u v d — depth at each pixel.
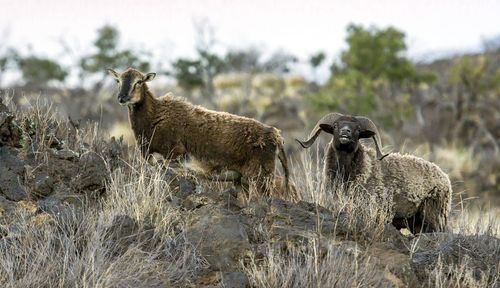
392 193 39.44
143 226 30.97
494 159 93.06
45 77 125.00
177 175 35.88
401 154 42.47
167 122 40.06
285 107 122.19
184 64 128.50
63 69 127.00
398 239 34.00
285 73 142.75
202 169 40.09
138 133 40.72
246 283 29.08
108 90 124.25
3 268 28.36
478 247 33.81
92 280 28.00
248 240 31.34
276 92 132.38
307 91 135.62
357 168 39.25
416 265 32.12
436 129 112.69
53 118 39.53
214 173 40.03
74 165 34.78
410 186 40.03
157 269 29.44
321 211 34.53
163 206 32.53
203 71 129.75
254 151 38.97
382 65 112.44
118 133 91.00
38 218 30.70
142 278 28.91
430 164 41.12
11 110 38.03
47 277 28.09
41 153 34.81
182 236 30.95
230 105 123.75
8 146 34.38
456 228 42.56
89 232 30.28
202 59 130.12
